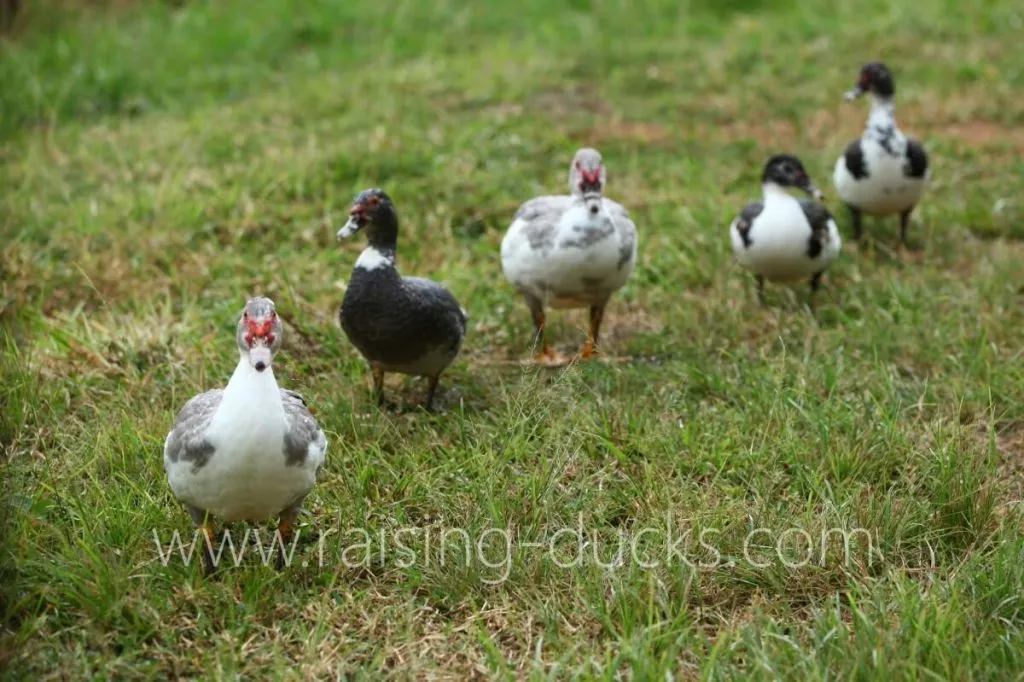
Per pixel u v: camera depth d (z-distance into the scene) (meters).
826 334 8.02
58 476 6.20
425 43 15.59
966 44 15.00
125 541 5.64
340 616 5.32
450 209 10.19
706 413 7.10
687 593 5.37
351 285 6.98
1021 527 5.81
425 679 4.96
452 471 6.45
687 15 16.61
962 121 12.72
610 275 7.74
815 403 7.10
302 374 7.57
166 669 4.99
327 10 16.42
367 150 11.26
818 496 6.16
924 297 8.57
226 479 5.11
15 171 11.15
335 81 13.75
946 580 5.39
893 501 5.98
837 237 8.77
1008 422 7.03
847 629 4.99
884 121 9.40
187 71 14.43
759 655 4.80
